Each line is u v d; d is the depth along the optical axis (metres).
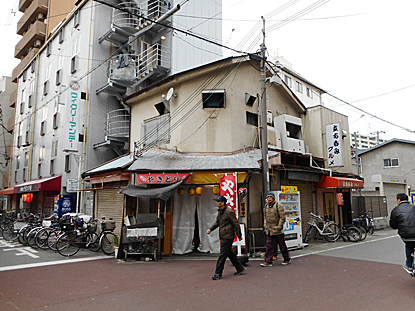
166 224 9.87
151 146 12.02
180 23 16.83
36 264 8.26
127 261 8.69
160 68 15.41
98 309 4.64
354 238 11.90
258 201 10.29
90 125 16.22
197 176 9.34
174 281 6.21
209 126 10.84
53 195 18.83
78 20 18.53
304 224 12.19
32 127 22.83
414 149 24.14
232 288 5.59
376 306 4.53
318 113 13.96
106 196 12.34
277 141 12.04
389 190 20.23
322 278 6.20
